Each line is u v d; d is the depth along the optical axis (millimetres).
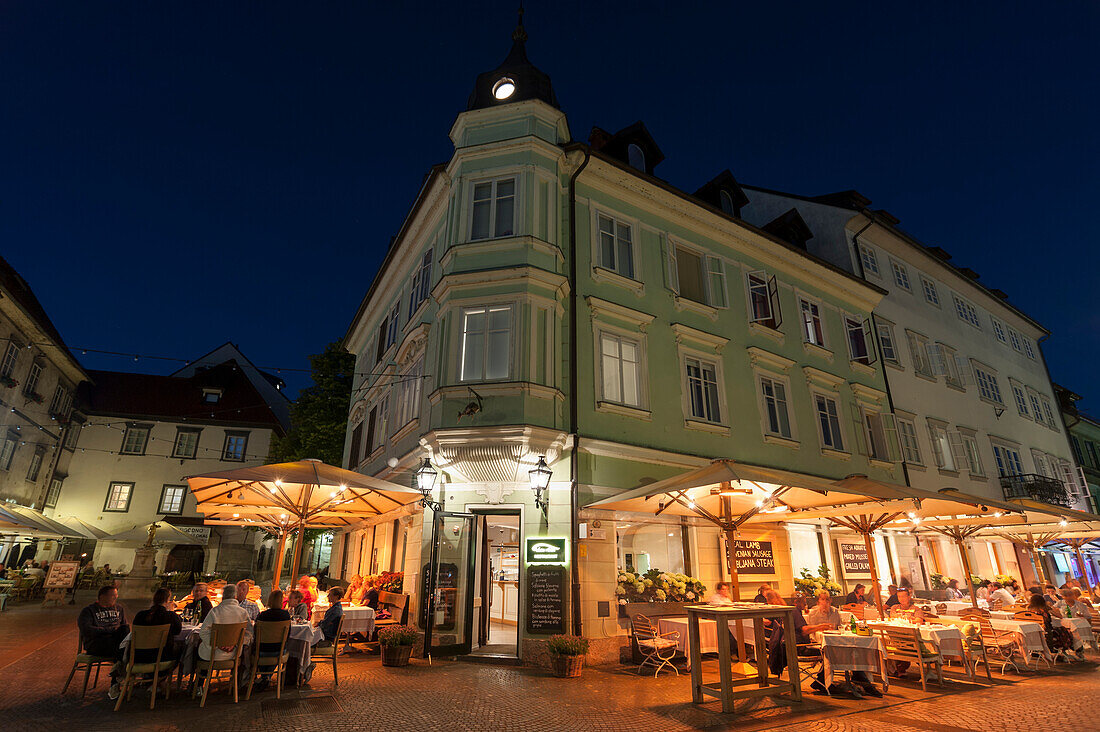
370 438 19469
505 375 12141
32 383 25938
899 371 21469
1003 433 25094
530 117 14234
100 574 25516
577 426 12258
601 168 14977
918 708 7438
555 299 12844
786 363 17203
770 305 17328
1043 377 31484
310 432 25547
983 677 9602
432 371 13242
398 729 6289
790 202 24766
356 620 11016
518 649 10797
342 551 21812
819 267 19750
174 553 31062
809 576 15062
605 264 14578
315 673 9211
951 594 16516
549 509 11539
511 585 15555
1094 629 12281
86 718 6406
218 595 10969
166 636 7094
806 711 7309
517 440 11219
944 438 21828
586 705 7512
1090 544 24828
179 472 33312
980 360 26344
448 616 11242
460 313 12656
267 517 12977
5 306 22625
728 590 10047
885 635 9484
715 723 6742
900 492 9984
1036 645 10367
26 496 26641
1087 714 6918
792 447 16328
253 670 7453
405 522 13820
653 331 14656
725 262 17219
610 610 11188
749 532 14219
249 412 36312
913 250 24703
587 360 13125
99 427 32750
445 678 9125
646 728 6527
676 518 13172
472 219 13562
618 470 12609
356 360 24688
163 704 7121
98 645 7418
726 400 15336
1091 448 35406
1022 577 21703
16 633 12734
